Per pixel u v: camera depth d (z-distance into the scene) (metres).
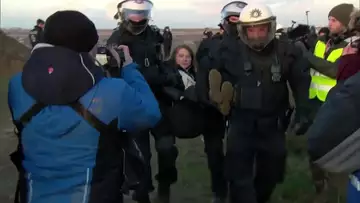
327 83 4.84
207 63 4.16
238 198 4.02
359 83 2.04
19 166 2.29
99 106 2.16
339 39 4.81
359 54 2.48
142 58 4.43
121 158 2.29
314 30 8.87
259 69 3.90
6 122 8.80
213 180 4.72
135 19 4.37
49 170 2.15
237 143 3.97
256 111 3.90
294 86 3.98
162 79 4.50
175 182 5.34
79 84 2.16
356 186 2.17
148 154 4.43
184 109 4.52
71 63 2.17
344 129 2.03
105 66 2.52
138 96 2.31
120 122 2.23
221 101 3.92
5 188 5.38
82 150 2.15
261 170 4.12
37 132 2.16
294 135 7.04
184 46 4.74
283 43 3.98
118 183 2.25
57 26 2.19
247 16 3.79
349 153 2.05
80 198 2.14
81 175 2.15
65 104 2.15
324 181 4.89
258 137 3.98
